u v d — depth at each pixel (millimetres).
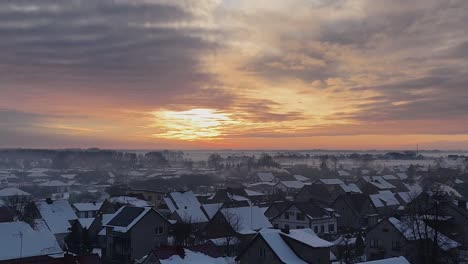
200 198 125125
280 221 91125
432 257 58562
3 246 53125
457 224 74062
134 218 69375
